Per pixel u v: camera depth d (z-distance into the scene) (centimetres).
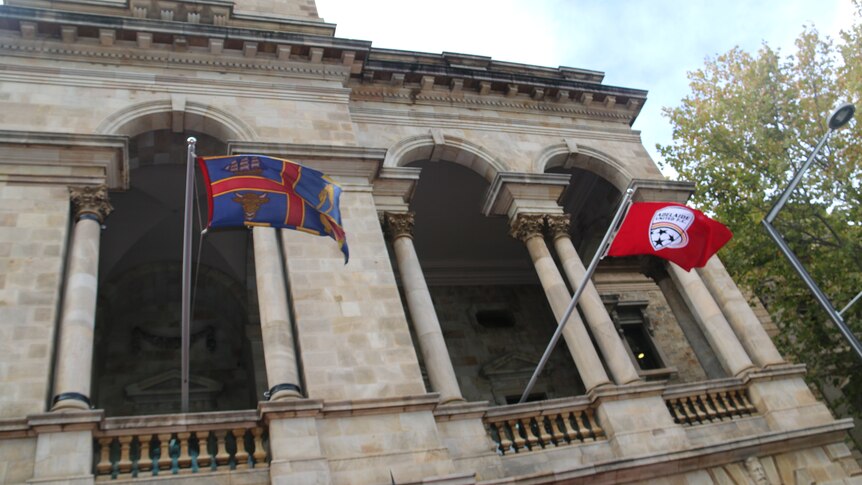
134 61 1767
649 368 2550
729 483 1481
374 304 1471
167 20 1956
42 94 1619
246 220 1289
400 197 1841
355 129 1975
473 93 2227
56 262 1336
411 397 1326
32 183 1441
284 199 1328
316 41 1928
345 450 1238
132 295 2198
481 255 2723
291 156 1680
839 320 1612
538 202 1991
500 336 2580
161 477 1123
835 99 2327
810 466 1569
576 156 2211
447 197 2430
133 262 2209
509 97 2270
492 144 2112
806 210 2233
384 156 1769
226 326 2252
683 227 1620
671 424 1538
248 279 2184
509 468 1373
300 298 1437
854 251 2120
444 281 2672
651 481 1424
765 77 2420
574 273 1858
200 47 1844
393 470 1230
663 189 2156
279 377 1303
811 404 1706
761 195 2272
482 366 2453
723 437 1591
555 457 1425
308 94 1873
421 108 2127
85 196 1460
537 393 2436
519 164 2081
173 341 2158
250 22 2072
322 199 1355
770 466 1540
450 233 2592
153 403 2005
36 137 1478
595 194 2441
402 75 2114
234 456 1202
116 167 1555
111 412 1953
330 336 1392
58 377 1195
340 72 1966
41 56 1689
